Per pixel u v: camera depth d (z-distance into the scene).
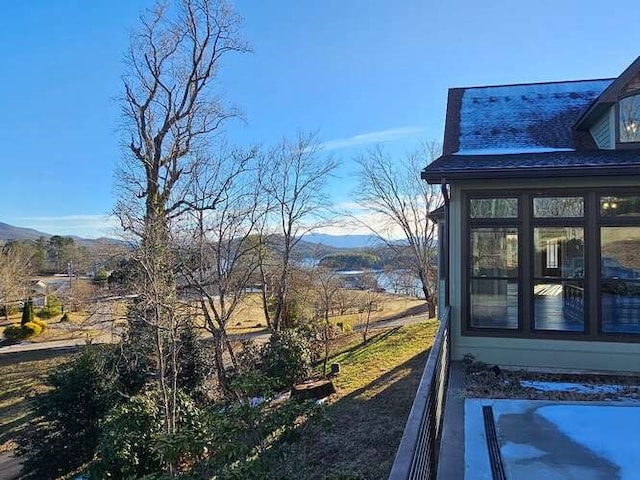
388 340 19.16
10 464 14.60
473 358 8.39
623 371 7.86
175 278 14.54
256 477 5.37
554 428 5.55
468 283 8.45
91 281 29.89
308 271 24.16
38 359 26.67
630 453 4.86
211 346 16.78
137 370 13.71
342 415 10.24
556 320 8.18
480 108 11.84
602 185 7.97
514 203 8.32
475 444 5.14
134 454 9.61
